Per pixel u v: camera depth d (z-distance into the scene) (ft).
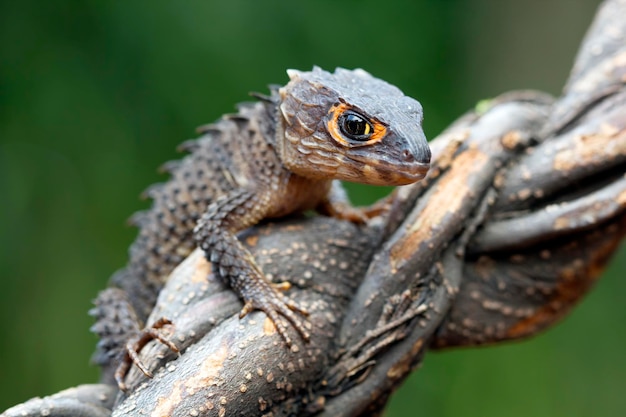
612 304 4.43
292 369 2.84
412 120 2.87
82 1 3.84
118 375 2.85
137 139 4.05
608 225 2.92
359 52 4.37
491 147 2.92
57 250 3.97
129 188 4.06
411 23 4.58
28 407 2.84
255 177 2.91
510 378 4.18
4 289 3.88
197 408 2.82
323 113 2.88
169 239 2.98
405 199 2.89
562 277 2.93
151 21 3.92
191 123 4.06
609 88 2.94
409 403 4.14
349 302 2.88
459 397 4.14
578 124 2.94
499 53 4.96
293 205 2.91
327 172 2.89
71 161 3.98
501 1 4.85
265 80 4.07
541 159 2.92
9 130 3.86
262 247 2.88
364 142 2.87
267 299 2.85
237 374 2.83
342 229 2.90
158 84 4.00
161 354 2.84
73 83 3.91
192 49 3.97
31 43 3.83
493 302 2.93
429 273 2.89
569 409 4.21
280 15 4.11
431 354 4.18
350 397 2.86
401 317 2.87
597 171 2.92
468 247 2.92
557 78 4.94
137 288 2.99
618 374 4.32
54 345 3.94
